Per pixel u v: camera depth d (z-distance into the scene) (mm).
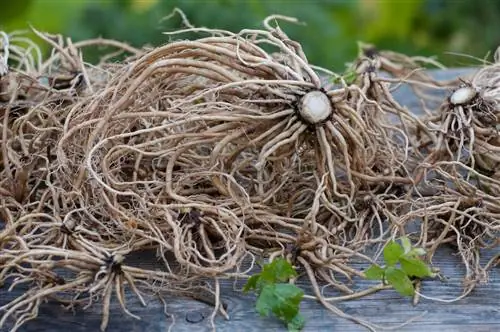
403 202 763
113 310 694
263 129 727
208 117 713
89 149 710
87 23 1248
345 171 764
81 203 716
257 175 780
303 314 692
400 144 879
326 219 768
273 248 737
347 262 739
